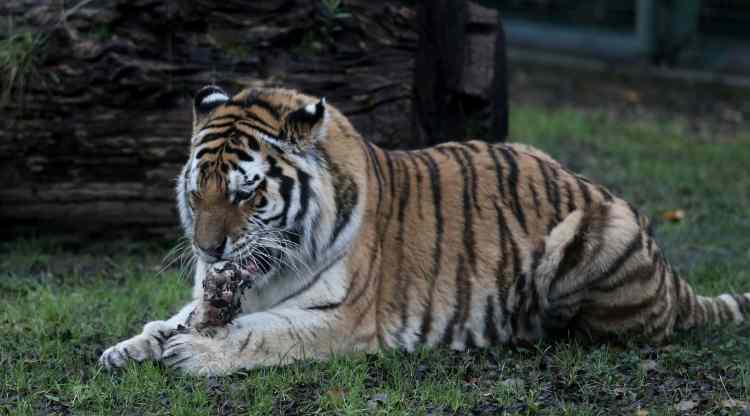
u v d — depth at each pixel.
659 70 29.33
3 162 13.67
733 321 11.30
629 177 19.95
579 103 27.11
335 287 9.48
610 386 9.28
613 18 30.50
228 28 13.37
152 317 11.24
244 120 9.27
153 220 13.88
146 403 8.80
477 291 10.14
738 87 28.11
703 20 29.23
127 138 13.50
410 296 9.98
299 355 9.41
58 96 13.35
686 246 15.41
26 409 8.65
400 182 10.16
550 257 10.21
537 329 10.48
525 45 31.55
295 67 13.34
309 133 9.23
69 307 11.37
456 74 14.40
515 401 8.93
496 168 10.50
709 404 8.88
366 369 9.39
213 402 8.75
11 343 10.21
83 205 13.79
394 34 13.38
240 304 9.37
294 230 9.27
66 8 13.41
